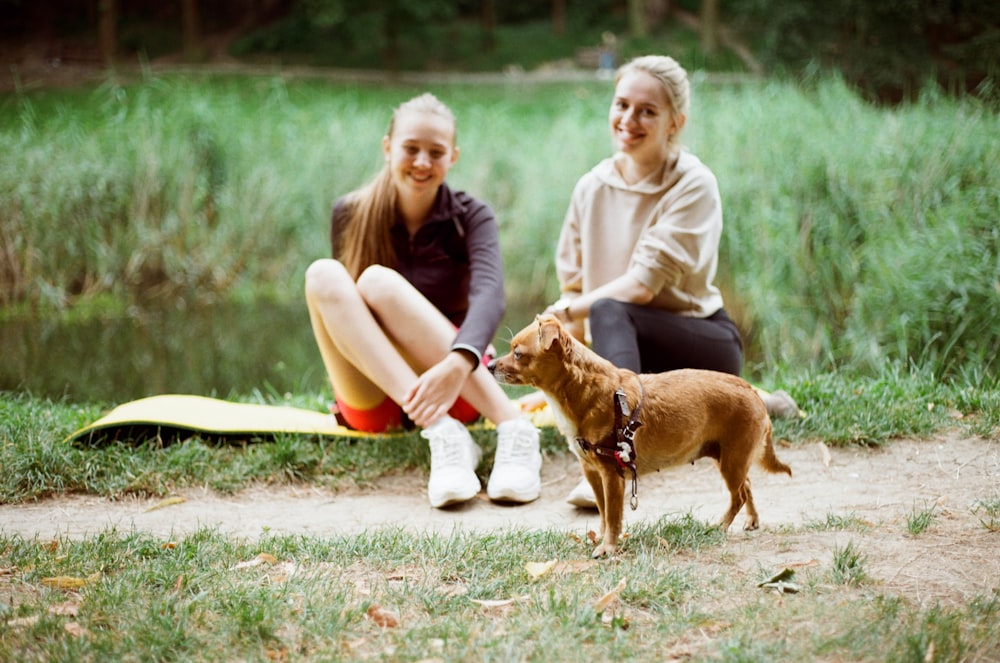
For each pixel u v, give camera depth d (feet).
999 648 8.08
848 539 10.99
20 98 48.01
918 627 8.46
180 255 39.19
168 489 14.64
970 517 11.73
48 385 25.70
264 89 55.83
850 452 15.37
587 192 16.12
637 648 8.40
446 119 15.52
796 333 26.37
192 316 35.81
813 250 28.14
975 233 24.17
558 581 10.08
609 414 10.78
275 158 41.57
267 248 40.55
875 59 38.88
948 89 36.83
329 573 10.59
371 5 88.38
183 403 16.93
